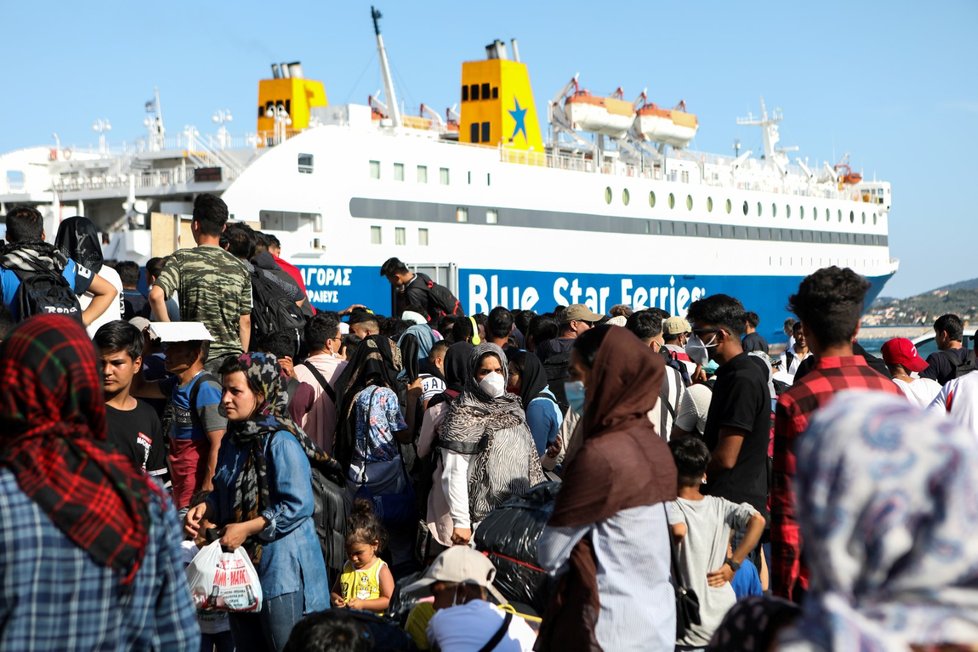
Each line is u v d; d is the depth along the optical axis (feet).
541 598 15.67
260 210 82.17
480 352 19.56
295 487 14.73
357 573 20.01
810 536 5.94
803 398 12.60
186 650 9.05
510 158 107.24
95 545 8.00
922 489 5.49
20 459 8.01
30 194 86.53
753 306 138.72
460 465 19.11
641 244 120.26
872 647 5.54
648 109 132.36
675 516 15.43
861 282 12.84
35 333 8.30
